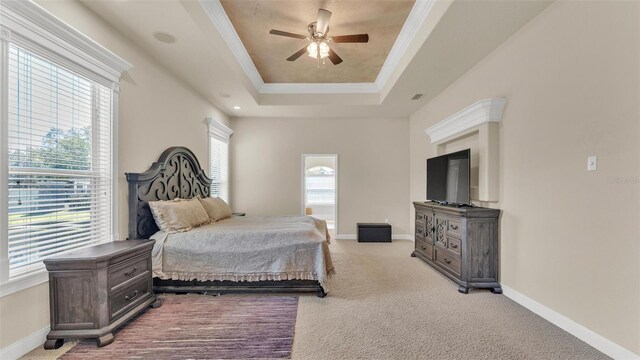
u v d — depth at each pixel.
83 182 2.22
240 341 1.96
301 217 4.05
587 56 1.94
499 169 2.89
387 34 3.20
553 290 2.22
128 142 2.67
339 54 3.68
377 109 5.14
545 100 2.30
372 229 5.35
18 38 1.70
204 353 1.82
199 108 4.21
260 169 5.76
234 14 2.83
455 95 3.76
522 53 2.54
